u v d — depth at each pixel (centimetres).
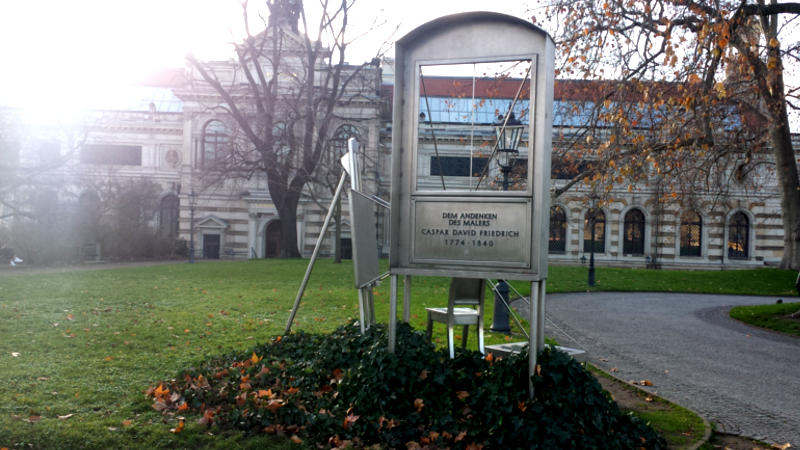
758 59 1415
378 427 480
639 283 2458
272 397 529
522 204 533
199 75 4797
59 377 624
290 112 3391
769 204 4841
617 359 934
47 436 451
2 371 636
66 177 4450
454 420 485
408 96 565
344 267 2717
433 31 560
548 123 530
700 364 922
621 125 1355
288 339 732
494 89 1492
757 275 2603
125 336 869
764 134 1770
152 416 514
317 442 474
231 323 1036
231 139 3588
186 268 2600
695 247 4900
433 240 557
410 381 511
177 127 5228
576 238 4831
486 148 1400
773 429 591
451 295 604
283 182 3541
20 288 1540
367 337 627
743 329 1371
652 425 571
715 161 1825
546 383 504
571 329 1238
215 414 512
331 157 3659
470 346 888
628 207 4828
